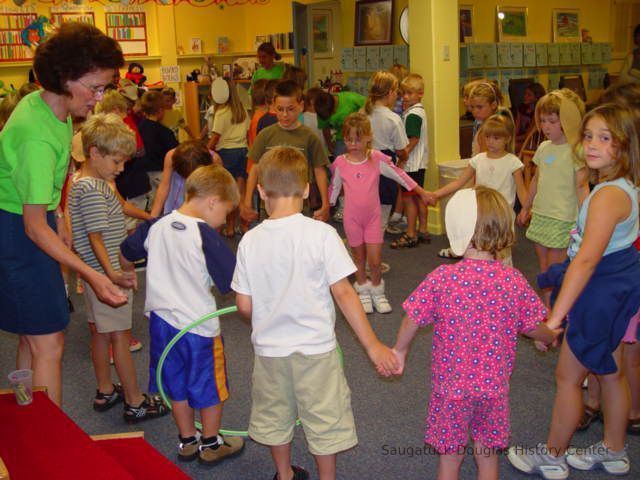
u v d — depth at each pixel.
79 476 1.75
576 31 9.12
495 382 1.99
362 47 7.73
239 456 2.63
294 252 2.05
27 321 2.25
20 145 2.09
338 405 2.12
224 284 2.37
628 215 2.12
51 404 2.14
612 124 2.07
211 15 9.88
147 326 4.07
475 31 8.04
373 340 2.08
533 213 3.57
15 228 2.18
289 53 9.32
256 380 2.17
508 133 3.89
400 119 5.27
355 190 3.98
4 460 1.83
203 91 9.40
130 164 4.98
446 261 5.14
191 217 2.41
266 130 4.26
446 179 5.63
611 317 2.16
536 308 1.99
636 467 2.45
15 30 8.47
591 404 2.74
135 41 9.41
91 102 2.20
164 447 2.71
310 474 2.50
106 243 2.80
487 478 2.12
